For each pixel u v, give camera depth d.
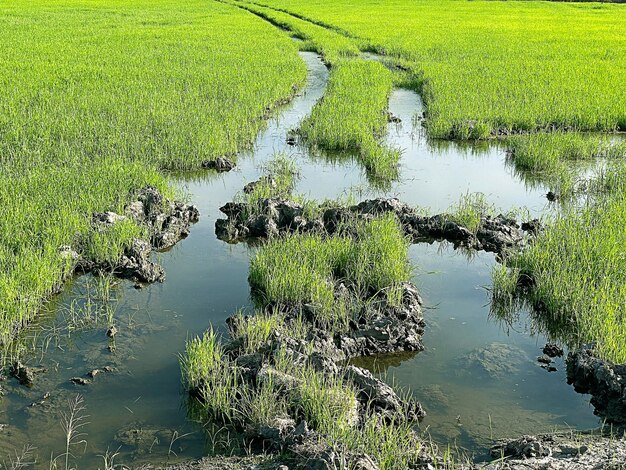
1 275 9.03
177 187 14.08
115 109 18.86
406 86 26.19
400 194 14.28
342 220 11.72
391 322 8.46
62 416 6.92
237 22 48.22
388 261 9.90
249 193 13.62
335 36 40.62
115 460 6.26
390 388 7.10
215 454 6.36
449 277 10.43
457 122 19.20
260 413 6.65
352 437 6.16
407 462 6.03
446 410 7.07
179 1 69.56
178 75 24.92
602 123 19.81
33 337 8.45
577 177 15.26
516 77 25.94
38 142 15.40
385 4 68.75
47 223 10.86
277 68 27.44
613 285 9.05
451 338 8.60
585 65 29.27
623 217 11.55
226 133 17.55
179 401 7.22
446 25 47.66
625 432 6.55
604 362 7.32
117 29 41.28
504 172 16.06
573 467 5.73
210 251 11.30
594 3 70.75
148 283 10.04
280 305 9.14
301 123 19.20
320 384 6.82
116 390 7.39
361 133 17.58
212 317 9.02
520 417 6.96
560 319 8.91
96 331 8.62
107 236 10.75
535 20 52.50
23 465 6.17
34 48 31.44
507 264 10.80
